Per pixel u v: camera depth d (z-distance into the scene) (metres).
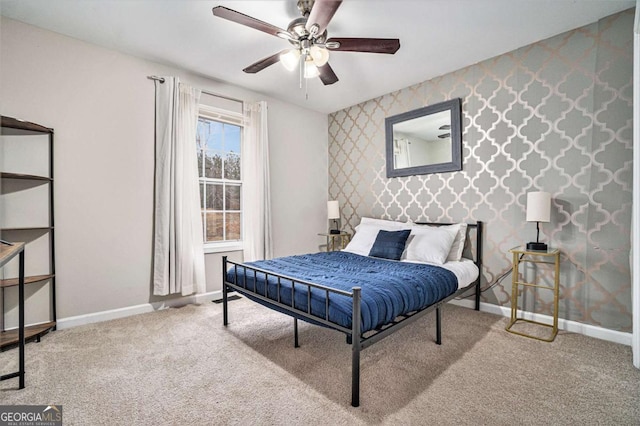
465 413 1.45
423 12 2.18
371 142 4.00
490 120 2.90
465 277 2.63
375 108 3.94
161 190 2.93
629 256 2.19
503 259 2.84
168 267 2.93
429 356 2.03
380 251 3.03
